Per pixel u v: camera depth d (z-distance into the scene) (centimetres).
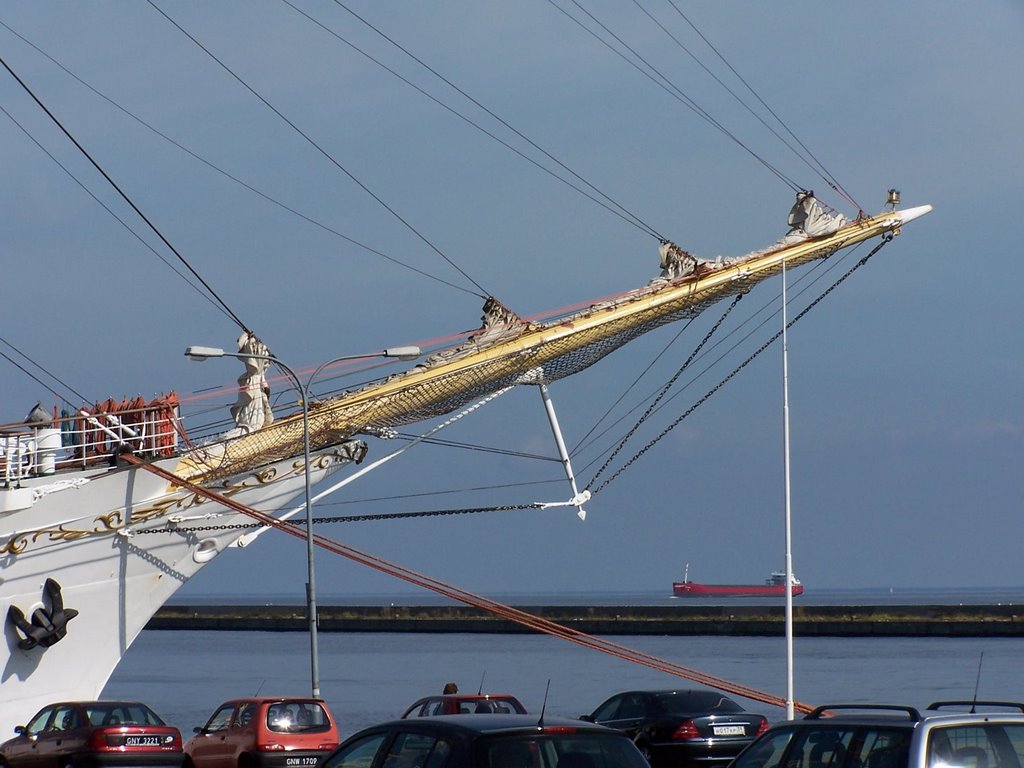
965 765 2577
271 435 7894
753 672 15750
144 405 7762
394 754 2819
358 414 8000
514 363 8238
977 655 18425
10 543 7144
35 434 7450
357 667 18938
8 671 7244
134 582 7712
